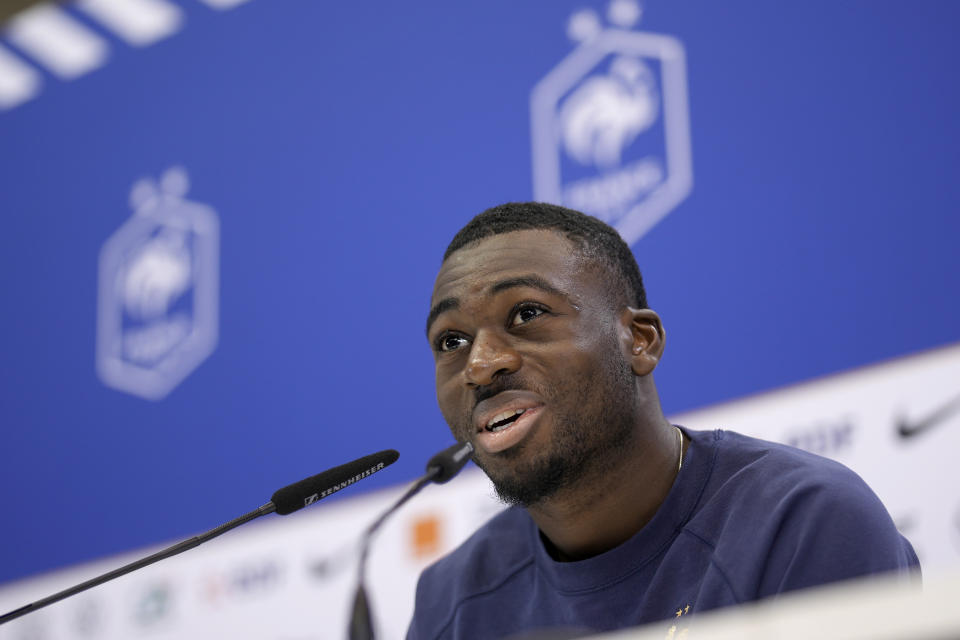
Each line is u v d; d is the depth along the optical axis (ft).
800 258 29.84
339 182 39.04
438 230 36.45
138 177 43.93
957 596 6.11
